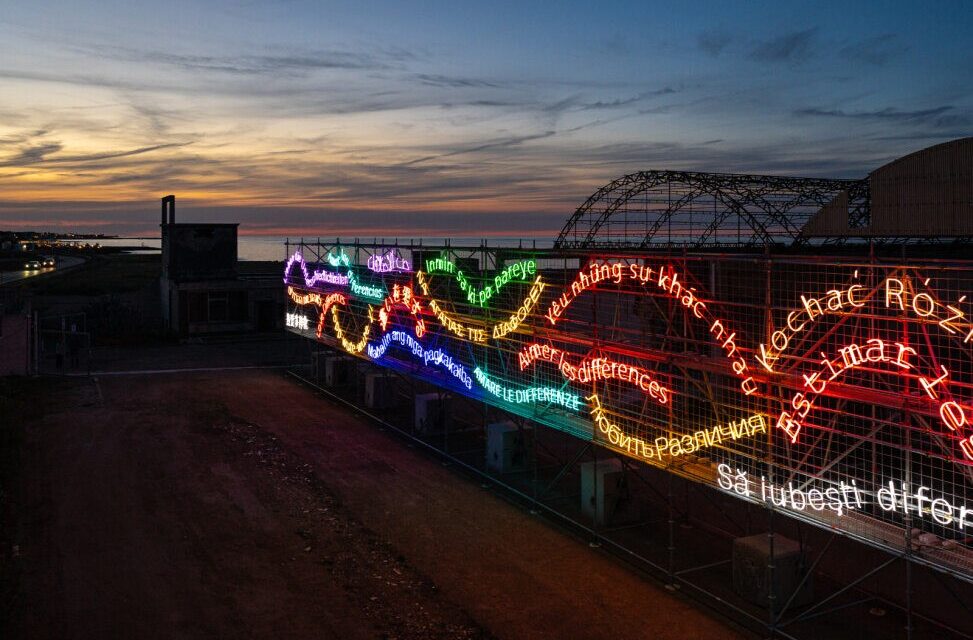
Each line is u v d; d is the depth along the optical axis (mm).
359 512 14570
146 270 97062
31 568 11773
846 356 8875
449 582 11609
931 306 7848
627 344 12461
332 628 10117
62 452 18219
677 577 11680
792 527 12164
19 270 94250
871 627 10156
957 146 28188
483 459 18125
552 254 13945
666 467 11414
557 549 12898
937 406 7961
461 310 18719
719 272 12219
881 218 30703
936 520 8555
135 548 12648
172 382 27641
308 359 32875
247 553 12531
